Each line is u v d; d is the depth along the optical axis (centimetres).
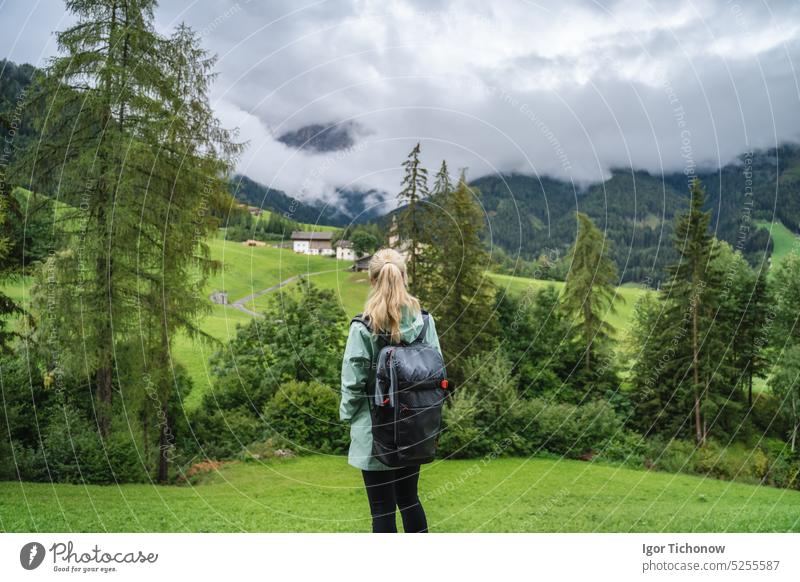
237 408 1895
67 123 1220
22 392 1320
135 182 1205
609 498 1247
